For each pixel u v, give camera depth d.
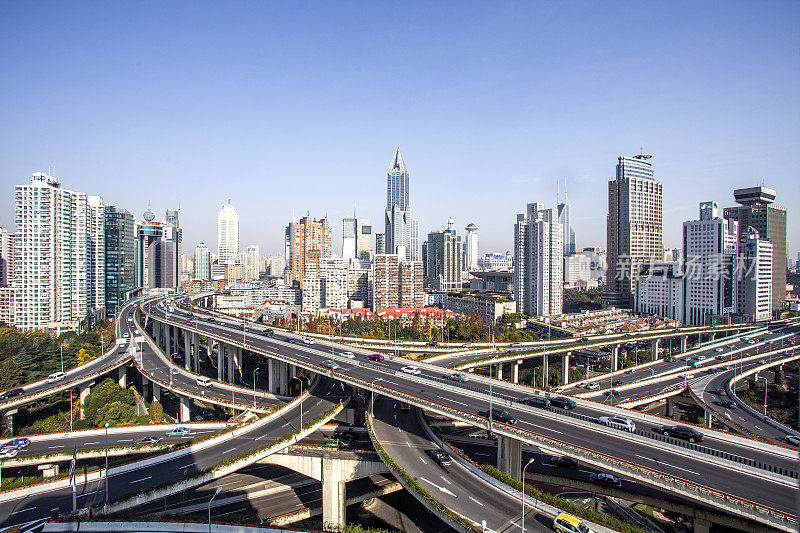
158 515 75.88
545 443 80.38
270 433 103.06
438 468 82.56
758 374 197.88
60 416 152.88
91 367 169.50
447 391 112.31
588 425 89.62
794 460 77.06
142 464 89.38
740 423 121.38
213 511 94.00
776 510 58.31
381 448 90.00
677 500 78.94
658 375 163.25
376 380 121.69
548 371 193.88
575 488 87.31
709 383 157.38
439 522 99.12
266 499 100.06
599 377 171.50
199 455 93.00
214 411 162.50
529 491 70.75
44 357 191.62
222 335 193.00
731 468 71.81
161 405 165.25
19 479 90.62
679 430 87.88
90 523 71.75
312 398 127.81
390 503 107.00
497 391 118.44
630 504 95.62
